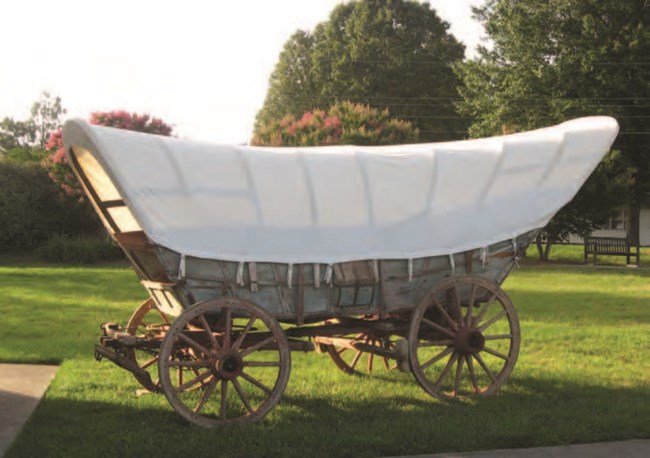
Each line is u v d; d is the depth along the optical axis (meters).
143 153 6.00
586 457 5.32
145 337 6.50
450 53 51.41
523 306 13.88
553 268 23.73
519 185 7.35
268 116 59.16
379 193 6.85
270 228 6.44
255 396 7.13
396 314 7.45
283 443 5.59
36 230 27.52
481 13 36.62
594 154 7.56
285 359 6.28
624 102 33.03
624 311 13.25
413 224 6.94
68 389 7.20
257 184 6.42
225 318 6.20
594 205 26.12
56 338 9.95
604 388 7.49
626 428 6.02
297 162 6.62
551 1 33.59
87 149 6.12
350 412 6.54
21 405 6.62
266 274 6.41
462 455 5.36
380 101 50.09
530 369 8.38
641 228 43.53
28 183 27.47
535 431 5.83
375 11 52.53
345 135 24.02
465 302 7.27
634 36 31.77
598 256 29.41
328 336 7.44
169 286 6.30
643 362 8.77
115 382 7.53
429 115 50.53
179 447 5.41
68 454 5.24
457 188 7.15
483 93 36.62
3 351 8.99
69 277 18.23
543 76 32.50
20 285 16.39
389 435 5.73
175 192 6.11
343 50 53.25
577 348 9.65
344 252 6.64
